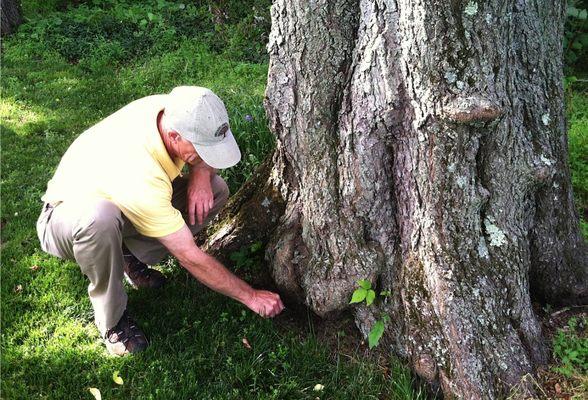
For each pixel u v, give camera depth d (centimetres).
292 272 286
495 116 224
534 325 266
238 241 315
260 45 647
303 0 244
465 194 241
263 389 263
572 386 255
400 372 263
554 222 285
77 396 258
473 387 248
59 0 794
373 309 272
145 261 297
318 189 267
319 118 258
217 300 306
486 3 220
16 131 489
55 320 296
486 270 251
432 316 252
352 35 249
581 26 577
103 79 602
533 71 259
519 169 251
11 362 269
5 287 315
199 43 659
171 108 244
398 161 253
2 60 638
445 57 223
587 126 449
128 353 276
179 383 262
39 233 275
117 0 762
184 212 304
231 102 486
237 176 382
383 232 264
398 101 240
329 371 271
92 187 249
